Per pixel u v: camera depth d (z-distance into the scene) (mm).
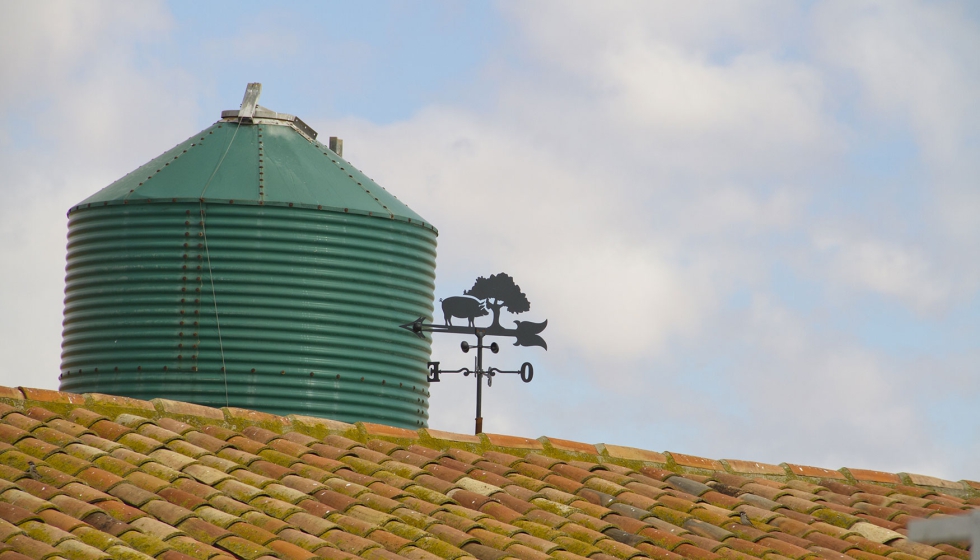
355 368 31062
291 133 33438
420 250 33062
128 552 13609
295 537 14914
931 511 19484
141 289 30531
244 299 30359
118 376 30328
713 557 16266
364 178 33438
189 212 30688
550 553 15617
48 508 14352
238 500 15883
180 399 29906
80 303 31219
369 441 19094
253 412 18891
